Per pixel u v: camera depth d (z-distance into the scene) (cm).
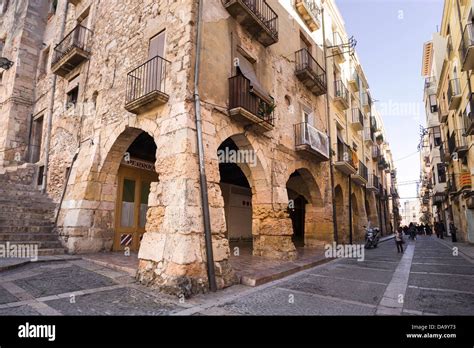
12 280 502
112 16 952
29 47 1382
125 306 410
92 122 916
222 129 685
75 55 1016
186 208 529
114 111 823
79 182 846
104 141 840
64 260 685
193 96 620
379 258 1030
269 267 693
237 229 1295
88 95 972
